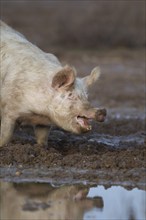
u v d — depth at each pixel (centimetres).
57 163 3105
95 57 7300
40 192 2770
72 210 2573
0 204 2608
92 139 3681
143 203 2692
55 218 2477
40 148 3203
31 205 2600
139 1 8619
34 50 3294
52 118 3150
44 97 3125
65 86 3088
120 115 4653
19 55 3250
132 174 2994
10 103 3198
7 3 9800
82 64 6856
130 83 5934
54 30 8375
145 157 3178
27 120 3256
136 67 6775
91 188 2852
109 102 5125
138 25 8306
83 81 3172
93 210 2592
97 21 8300
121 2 8606
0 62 3275
